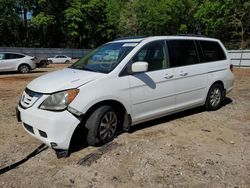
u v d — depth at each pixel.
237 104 7.36
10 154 4.31
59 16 47.69
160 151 4.33
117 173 3.71
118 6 50.56
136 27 48.06
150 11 46.03
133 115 4.85
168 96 5.32
